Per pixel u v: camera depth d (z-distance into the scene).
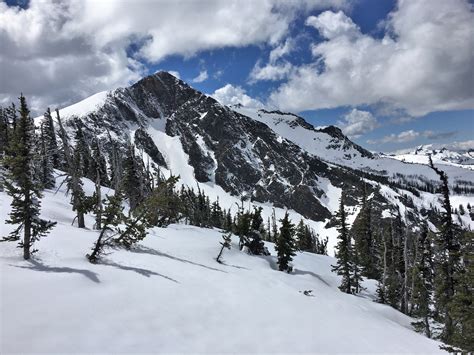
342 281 49.03
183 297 19.11
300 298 28.80
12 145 20.09
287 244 46.25
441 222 33.00
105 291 17.05
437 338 34.56
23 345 11.30
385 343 20.95
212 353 13.93
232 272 32.25
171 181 28.42
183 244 39.69
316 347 17.06
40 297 14.78
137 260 25.09
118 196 23.75
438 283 34.47
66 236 27.28
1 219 27.66
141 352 12.66
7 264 18.25
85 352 11.80
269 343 16.22
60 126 36.28
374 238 72.88
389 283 50.72
